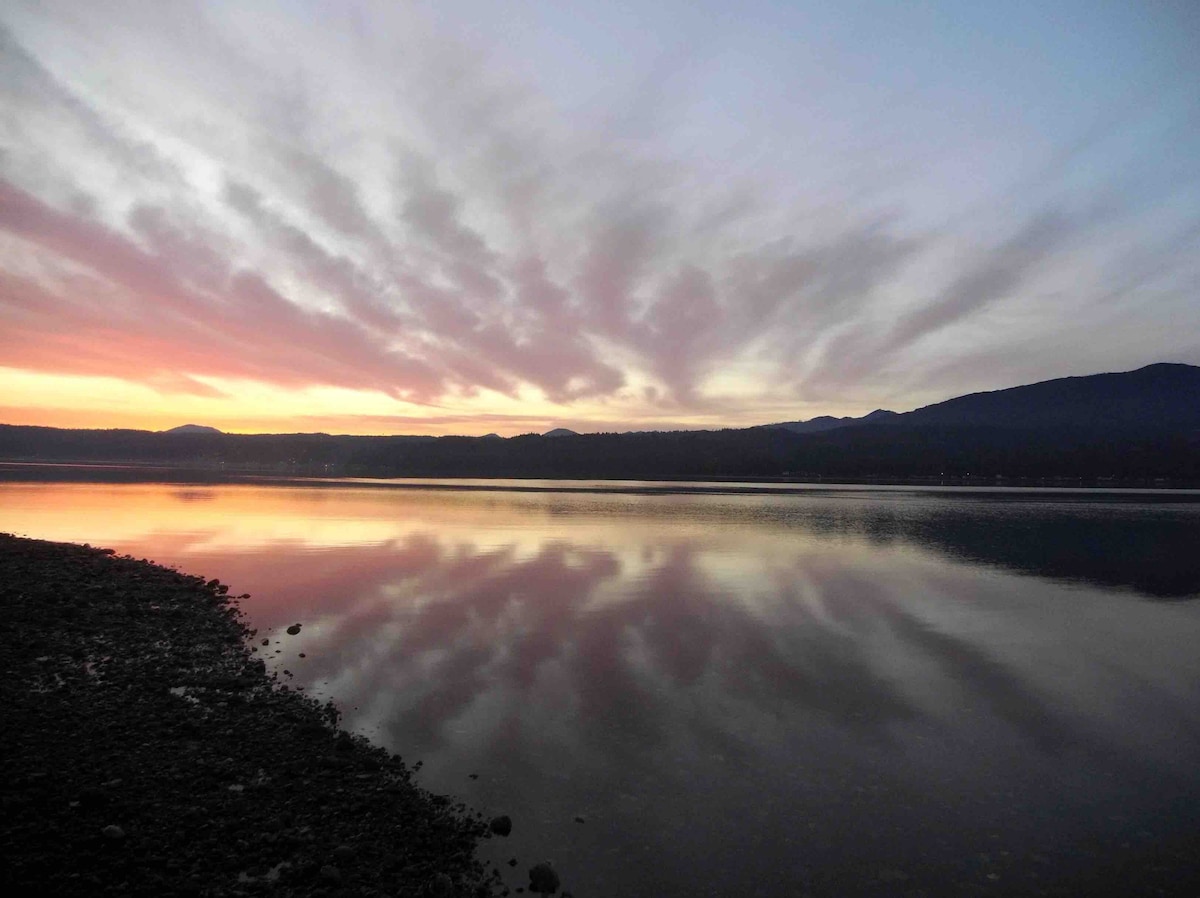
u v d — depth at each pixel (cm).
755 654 1055
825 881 483
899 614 1343
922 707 836
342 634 1121
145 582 1437
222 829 502
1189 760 692
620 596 1480
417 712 783
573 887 468
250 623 1177
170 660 925
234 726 705
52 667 854
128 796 537
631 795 604
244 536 2506
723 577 1745
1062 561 2127
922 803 600
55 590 1259
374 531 2745
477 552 2161
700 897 460
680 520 3500
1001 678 950
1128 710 831
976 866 504
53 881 423
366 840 506
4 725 660
